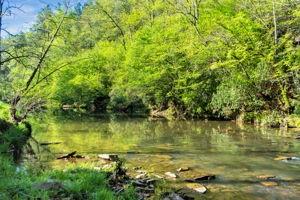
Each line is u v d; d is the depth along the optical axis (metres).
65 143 19.47
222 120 31.72
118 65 50.88
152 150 17.20
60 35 26.83
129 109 48.50
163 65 35.53
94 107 55.12
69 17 26.28
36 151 16.61
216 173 12.53
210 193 10.21
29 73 28.78
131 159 15.02
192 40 32.50
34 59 25.64
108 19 67.56
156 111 41.44
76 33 62.22
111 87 52.09
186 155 15.84
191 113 35.12
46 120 34.94
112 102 49.81
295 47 26.45
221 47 28.69
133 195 9.15
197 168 13.29
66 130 26.06
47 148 17.66
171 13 45.19
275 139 19.78
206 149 17.28
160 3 46.03
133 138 21.53
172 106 38.44
